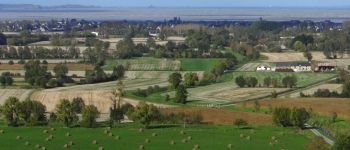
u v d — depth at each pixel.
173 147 146.38
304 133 169.00
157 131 168.62
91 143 150.12
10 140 153.62
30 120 180.38
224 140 156.00
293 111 178.88
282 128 177.75
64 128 173.62
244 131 170.62
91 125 176.50
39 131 167.62
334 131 168.62
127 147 145.62
